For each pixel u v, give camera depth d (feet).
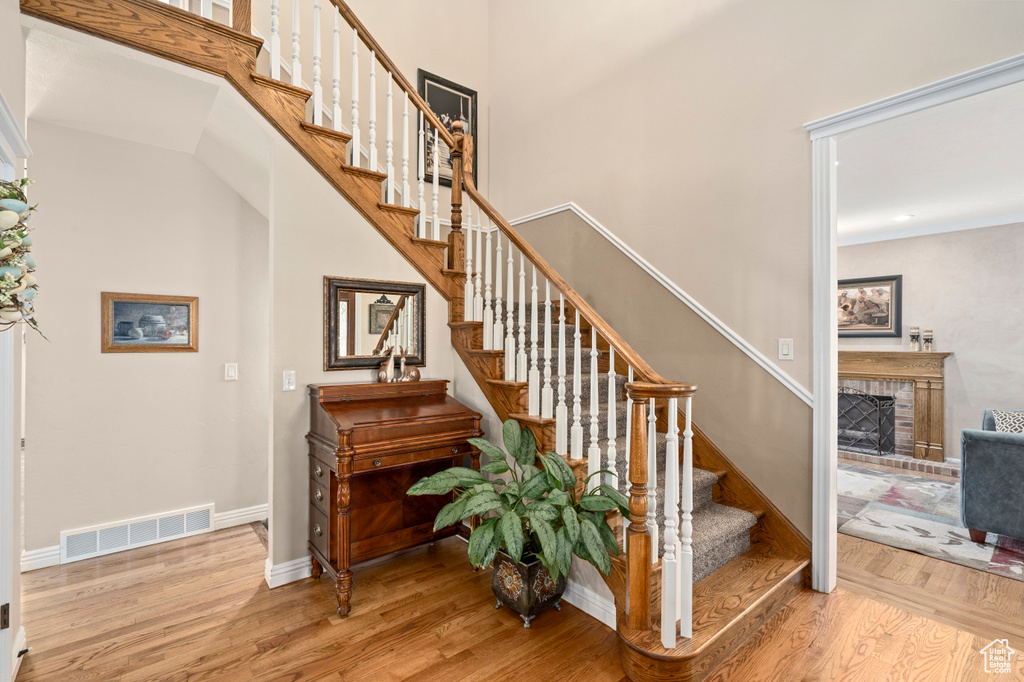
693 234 9.78
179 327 10.10
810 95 8.04
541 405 8.64
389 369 8.96
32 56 6.91
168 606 7.34
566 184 12.69
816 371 7.87
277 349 8.09
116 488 9.38
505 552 7.00
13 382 5.52
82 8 6.60
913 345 17.33
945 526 10.91
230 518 10.72
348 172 8.89
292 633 6.66
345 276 8.84
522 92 14.12
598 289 11.66
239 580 8.20
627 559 6.13
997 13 6.21
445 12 14.32
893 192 13.47
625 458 8.23
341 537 7.12
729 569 7.57
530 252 8.30
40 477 8.64
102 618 7.00
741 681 5.72
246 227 10.96
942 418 16.40
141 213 9.73
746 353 8.84
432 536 8.74
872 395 18.01
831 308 7.72
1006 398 15.55
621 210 11.25
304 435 8.34
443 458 8.25
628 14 11.17
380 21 12.91
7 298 4.05
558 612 7.27
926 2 6.79
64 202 8.93
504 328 11.54
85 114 8.59
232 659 6.10
